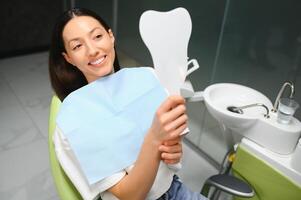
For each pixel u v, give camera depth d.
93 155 0.73
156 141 0.66
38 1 3.28
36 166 1.89
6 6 3.09
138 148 0.78
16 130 2.21
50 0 3.37
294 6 1.30
